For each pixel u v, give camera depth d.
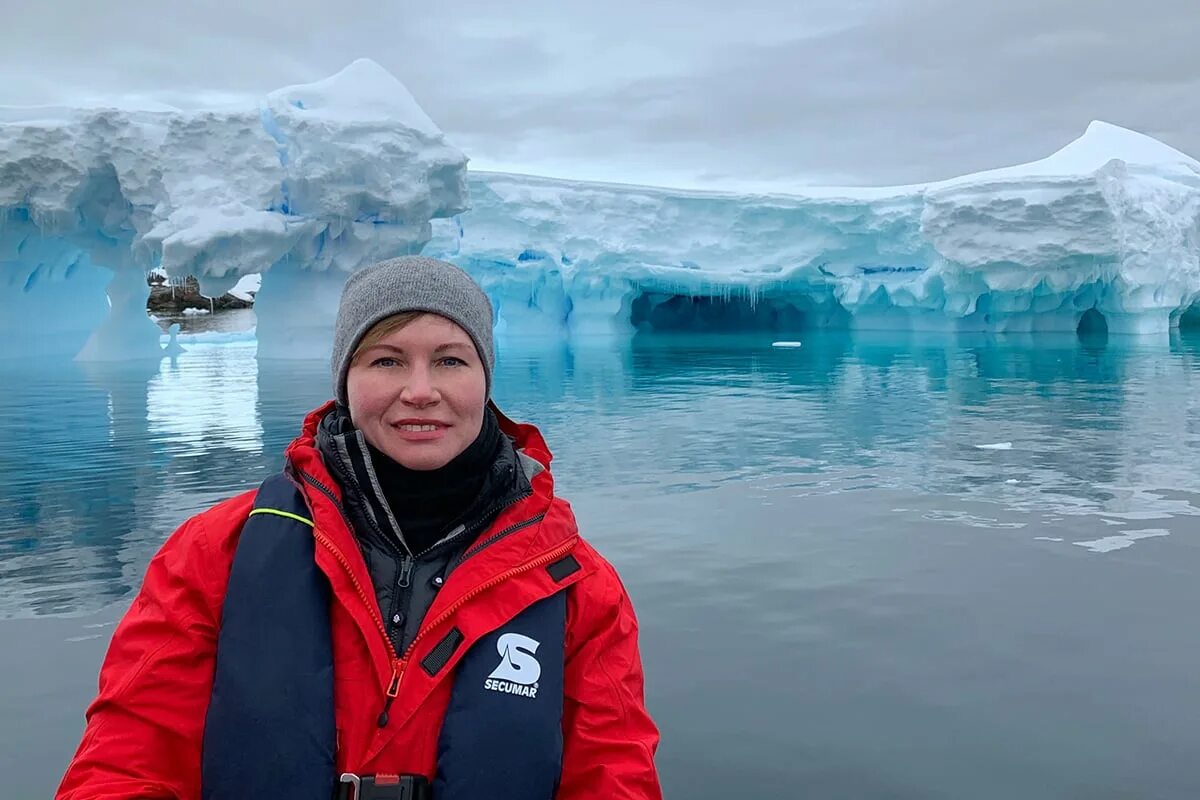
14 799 2.58
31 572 4.70
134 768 1.13
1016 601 4.30
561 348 22.31
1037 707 3.22
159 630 1.19
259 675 1.13
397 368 1.25
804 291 26.56
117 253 17.42
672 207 25.55
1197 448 8.27
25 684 3.35
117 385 13.43
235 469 7.40
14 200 15.57
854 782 2.74
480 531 1.31
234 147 15.95
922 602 4.29
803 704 3.25
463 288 1.31
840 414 10.84
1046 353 19.30
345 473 1.27
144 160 15.70
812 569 4.81
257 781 1.10
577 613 1.31
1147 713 3.17
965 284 22.42
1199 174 26.69
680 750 2.93
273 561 1.20
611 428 9.79
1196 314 28.98
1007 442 8.73
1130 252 21.70
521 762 1.15
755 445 8.71
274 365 16.55
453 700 1.18
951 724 3.10
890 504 6.26
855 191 26.19
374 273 1.32
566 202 24.94
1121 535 5.41
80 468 7.44
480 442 1.31
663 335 27.92
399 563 1.27
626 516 5.95
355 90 17.84
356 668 1.20
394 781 1.16
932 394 12.69
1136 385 13.33
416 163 17.33
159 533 5.47
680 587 4.52
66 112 16.30
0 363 17.00
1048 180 20.59
